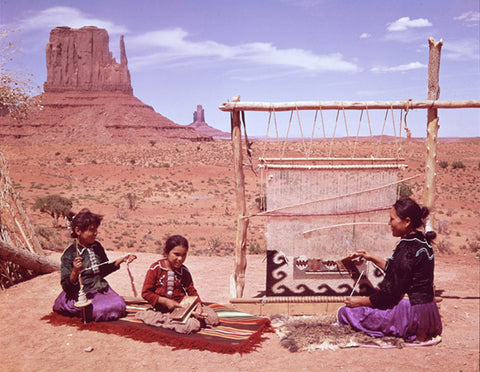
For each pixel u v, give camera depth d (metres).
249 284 7.37
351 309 4.93
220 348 4.46
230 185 72.06
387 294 4.55
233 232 35.84
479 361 4.16
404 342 4.60
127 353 4.41
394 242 5.64
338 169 5.56
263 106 5.34
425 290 4.52
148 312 5.11
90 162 116.69
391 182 5.61
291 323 5.13
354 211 5.60
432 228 5.67
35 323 5.27
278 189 5.56
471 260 9.95
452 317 5.55
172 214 47.47
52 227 34.09
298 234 5.60
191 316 4.96
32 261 7.51
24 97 9.25
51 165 107.44
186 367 4.12
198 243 30.41
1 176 8.32
